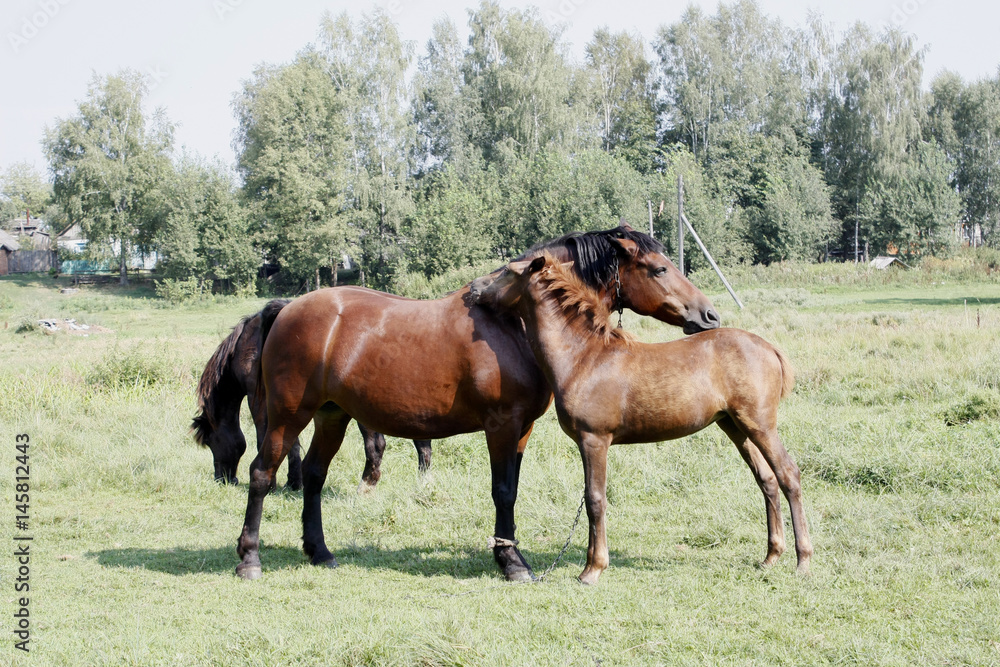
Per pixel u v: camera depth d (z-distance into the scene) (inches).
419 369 209.5
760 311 980.6
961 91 2159.2
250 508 218.8
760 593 181.6
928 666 141.2
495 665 143.9
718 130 2172.7
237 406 325.4
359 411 217.3
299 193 1806.1
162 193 1980.8
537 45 2020.2
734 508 251.9
